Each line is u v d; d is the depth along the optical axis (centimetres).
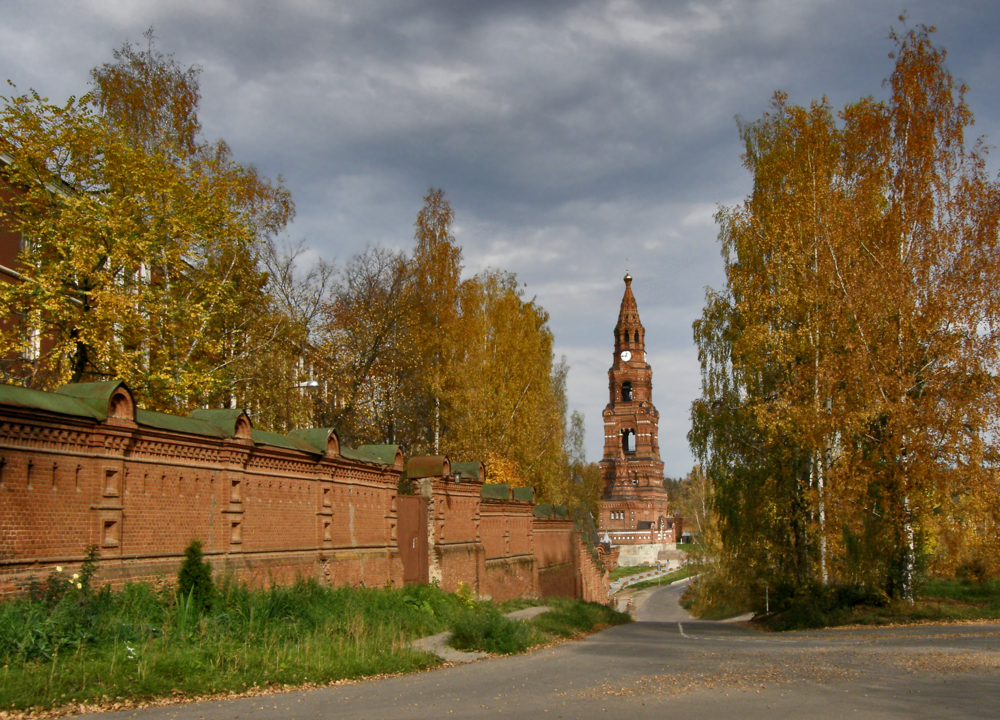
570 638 2694
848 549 2908
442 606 2764
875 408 2858
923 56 3103
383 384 4066
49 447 1427
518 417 4706
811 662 1666
